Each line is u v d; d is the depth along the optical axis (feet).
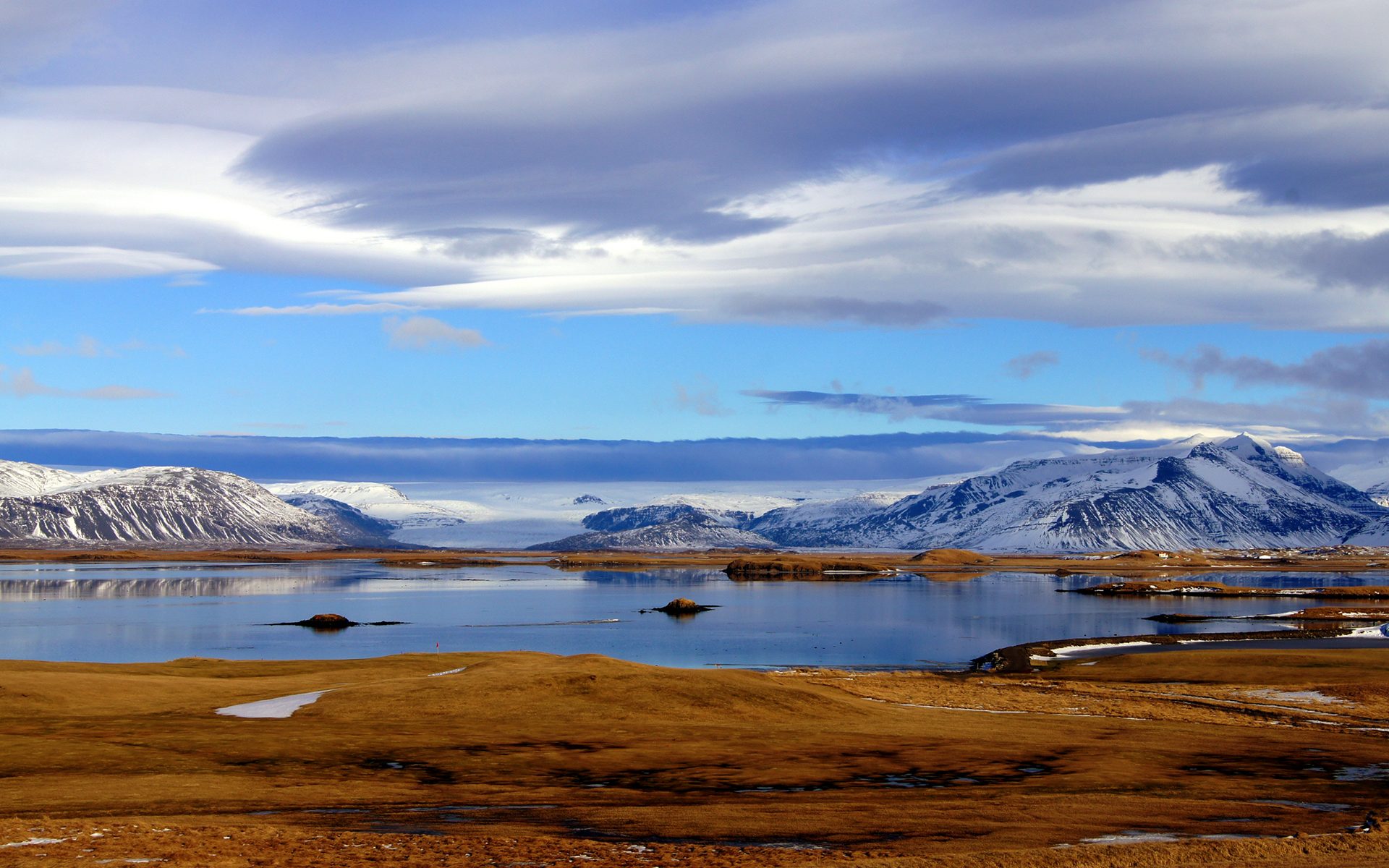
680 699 228.63
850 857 120.06
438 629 503.20
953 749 192.65
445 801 149.48
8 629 491.72
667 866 116.26
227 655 387.75
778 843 127.24
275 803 146.51
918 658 386.93
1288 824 139.64
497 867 115.55
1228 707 256.52
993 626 517.96
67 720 203.21
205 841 122.62
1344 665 320.09
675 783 163.73
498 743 191.11
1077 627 514.27
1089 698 272.10
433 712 216.33
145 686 240.73
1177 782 168.25
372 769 170.30
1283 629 496.64
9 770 163.53
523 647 418.51
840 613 608.19
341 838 126.52
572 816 140.87
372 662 300.40
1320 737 213.05
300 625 514.68
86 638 449.48
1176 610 622.13
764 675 279.49
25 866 110.83
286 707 221.25
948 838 130.21
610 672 246.47
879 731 211.00
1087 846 126.21
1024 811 144.97
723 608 650.43
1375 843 126.93
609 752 185.57
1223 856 121.19
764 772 171.83
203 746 183.21
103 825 127.75
